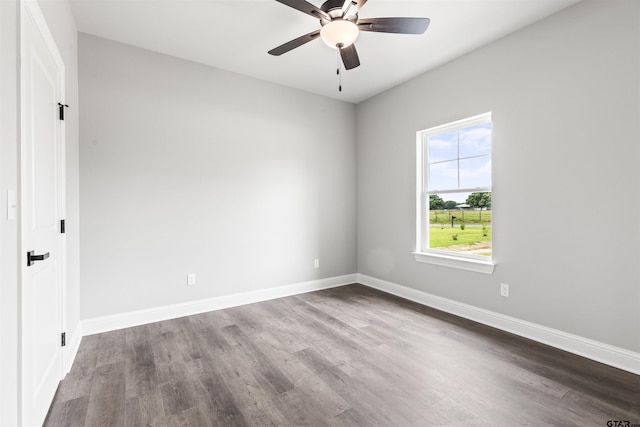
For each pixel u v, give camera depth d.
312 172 4.02
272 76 3.51
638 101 1.98
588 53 2.18
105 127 2.70
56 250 1.82
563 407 1.65
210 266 3.25
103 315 2.69
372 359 2.20
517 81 2.59
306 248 3.98
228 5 2.29
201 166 3.19
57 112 1.86
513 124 2.62
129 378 1.96
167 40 2.76
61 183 1.92
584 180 2.22
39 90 1.52
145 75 2.89
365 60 3.12
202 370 2.05
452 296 3.16
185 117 3.10
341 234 4.32
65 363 1.98
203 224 3.20
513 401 1.71
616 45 2.06
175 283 3.04
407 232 3.67
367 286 4.25
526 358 2.20
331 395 1.78
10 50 1.16
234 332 2.68
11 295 1.15
